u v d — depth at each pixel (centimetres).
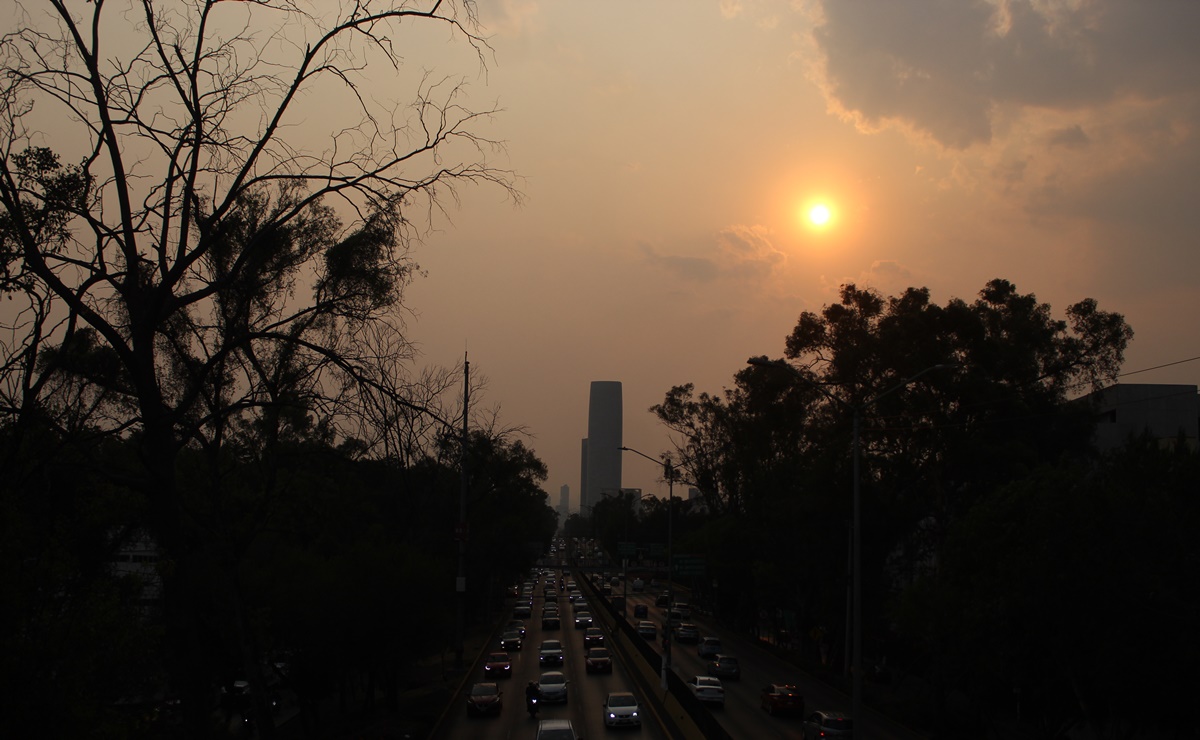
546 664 5009
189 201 1131
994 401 4238
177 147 1118
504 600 9756
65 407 1155
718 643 5812
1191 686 2109
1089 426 4619
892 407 4397
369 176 1177
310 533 3291
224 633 2442
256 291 1557
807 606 5712
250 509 2417
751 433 6900
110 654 952
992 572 2580
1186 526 2116
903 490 4822
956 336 4447
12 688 852
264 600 3033
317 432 2041
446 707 3719
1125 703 2306
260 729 2070
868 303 5016
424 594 3350
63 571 945
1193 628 2077
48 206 1061
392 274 1459
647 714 3600
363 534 3831
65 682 876
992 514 2659
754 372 6356
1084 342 4956
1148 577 2114
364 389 1149
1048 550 2238
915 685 5012
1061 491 2308
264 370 1725
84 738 877
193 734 1151
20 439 981
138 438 1340
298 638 3081
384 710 3666
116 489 1247
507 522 6981
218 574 2258
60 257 1054
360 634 3148
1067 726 3139
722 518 7462
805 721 3170
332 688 3797
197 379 1177
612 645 6303
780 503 5553
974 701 3566
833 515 4894
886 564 5397
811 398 5556
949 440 4306
